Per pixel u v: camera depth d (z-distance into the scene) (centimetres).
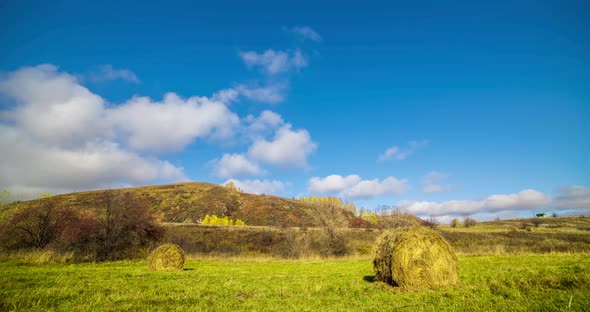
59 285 1344
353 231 5022
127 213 3356
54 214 3609
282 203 11181
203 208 10050
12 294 1105
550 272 1322
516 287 1088
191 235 5241
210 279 1644
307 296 1148
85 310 920
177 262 2181
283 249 3791
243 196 12194
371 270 2058
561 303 845
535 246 3288
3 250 2923
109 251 3088
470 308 862
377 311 898
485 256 2483
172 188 12112
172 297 1123
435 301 988
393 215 4294
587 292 954
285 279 1638
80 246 3038
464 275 1459
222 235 5444
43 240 3428
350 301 1046
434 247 1278
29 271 1883
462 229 6800
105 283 1449
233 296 1166
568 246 3175
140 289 1288
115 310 921
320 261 3083
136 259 3192
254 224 8931
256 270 2159
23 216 3456
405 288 1230
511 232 5475
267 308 962
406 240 1299
